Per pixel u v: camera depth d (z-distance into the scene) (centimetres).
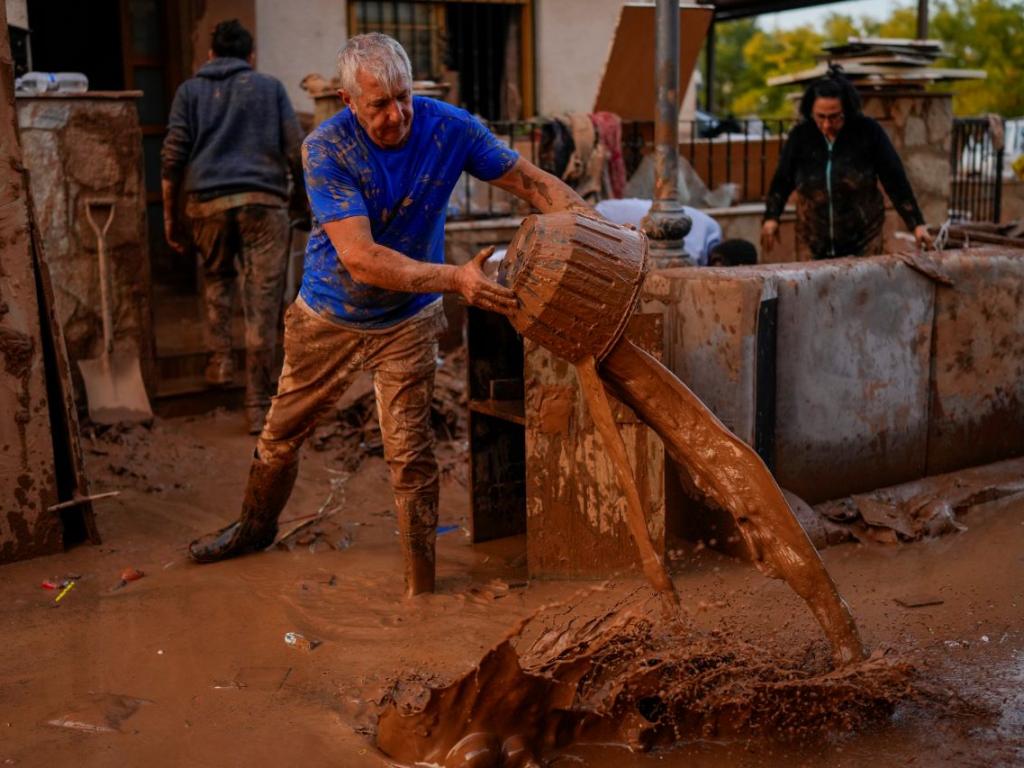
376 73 354
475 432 478
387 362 408
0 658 377
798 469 477
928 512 482
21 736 324
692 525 475
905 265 500
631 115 969
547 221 323
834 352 479
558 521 430
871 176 625
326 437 618
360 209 367
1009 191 1363
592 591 343
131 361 652
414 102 382
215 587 436
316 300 408
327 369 418
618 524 430
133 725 330
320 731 324
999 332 540
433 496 419
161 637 391
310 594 427
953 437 534
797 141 640
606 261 317
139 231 653
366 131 374
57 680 360
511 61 1070
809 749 314
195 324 811
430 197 390
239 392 706
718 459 328
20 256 454
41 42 1066
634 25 921
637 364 330
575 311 314
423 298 410
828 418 483
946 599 409
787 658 346
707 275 456
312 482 566
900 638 377
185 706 341
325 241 401
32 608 419
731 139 1022
